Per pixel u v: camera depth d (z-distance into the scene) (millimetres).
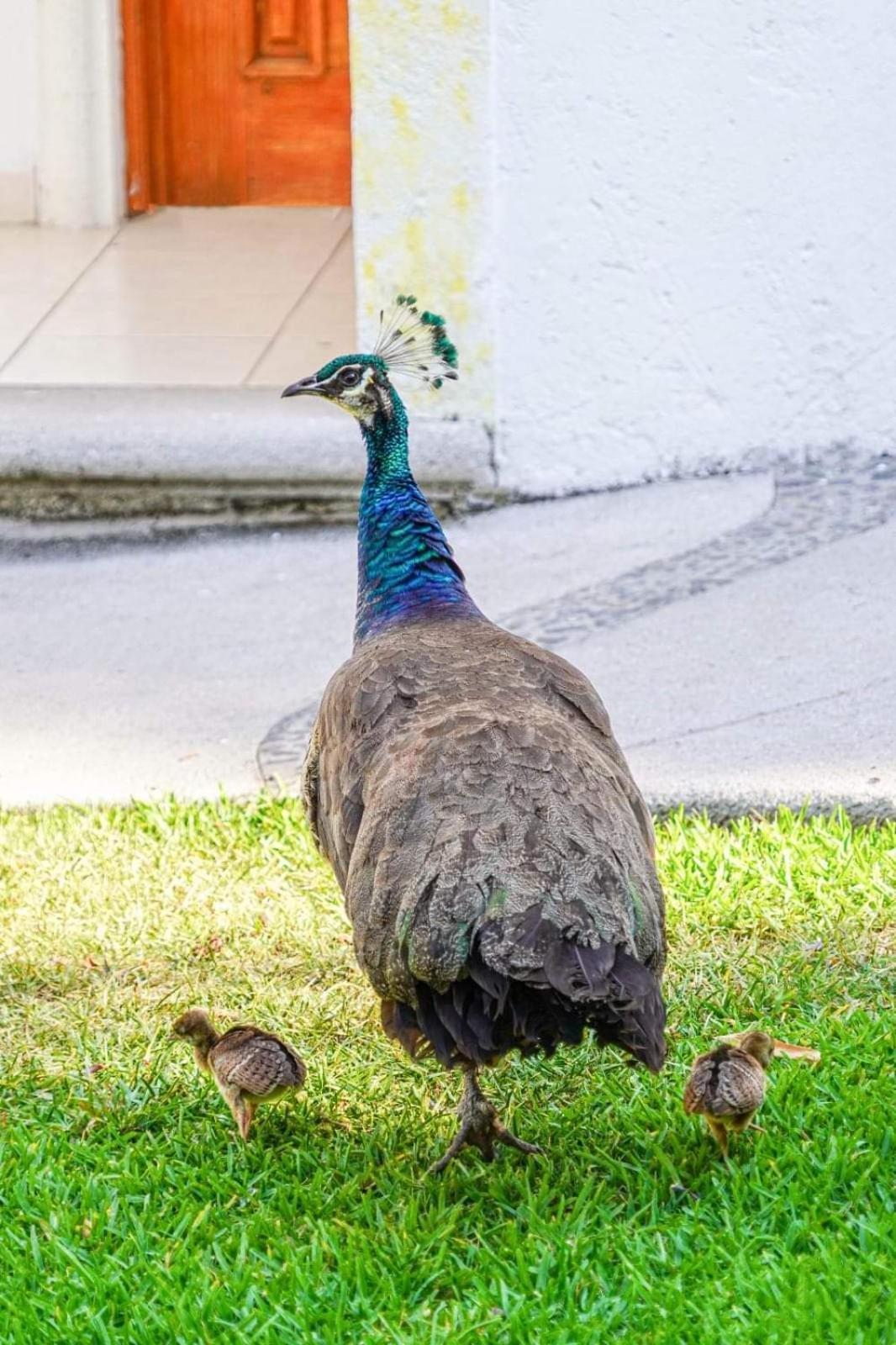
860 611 9898
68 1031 6875
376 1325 5062
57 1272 5363
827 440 11891
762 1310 4984
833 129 11375
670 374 11719
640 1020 4980
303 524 11789
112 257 14852
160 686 9688
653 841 5871
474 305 11461
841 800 8133
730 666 9391
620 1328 5008
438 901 5156
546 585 10516
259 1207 5703
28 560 11539
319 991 7078
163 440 11586
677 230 11492
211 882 7867
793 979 6977
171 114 15766
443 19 11000
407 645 6406
